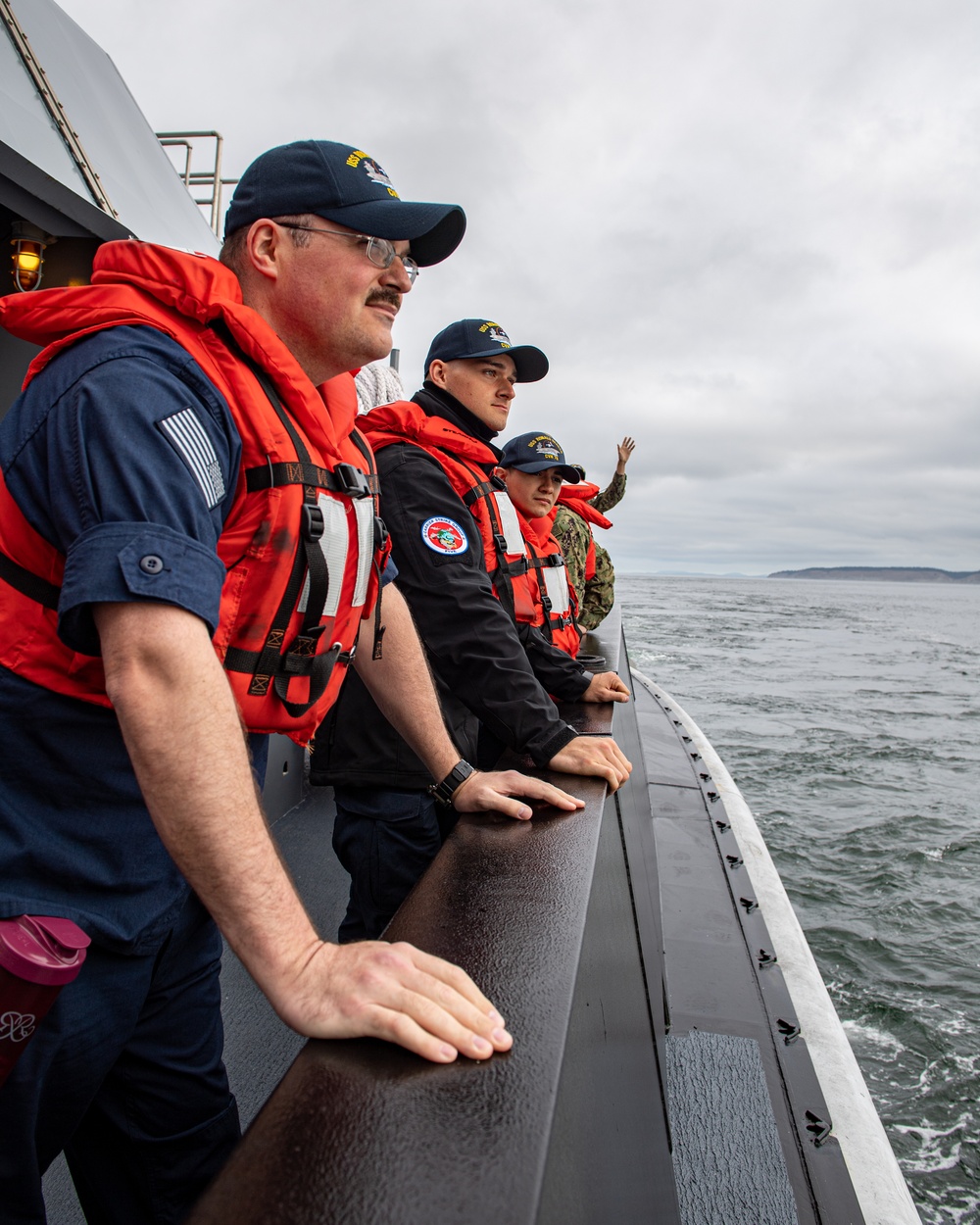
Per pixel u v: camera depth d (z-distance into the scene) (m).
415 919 0.99
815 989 2.81
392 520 1.82
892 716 23.48
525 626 2.44
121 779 0.96
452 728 2.02
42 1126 1.01
